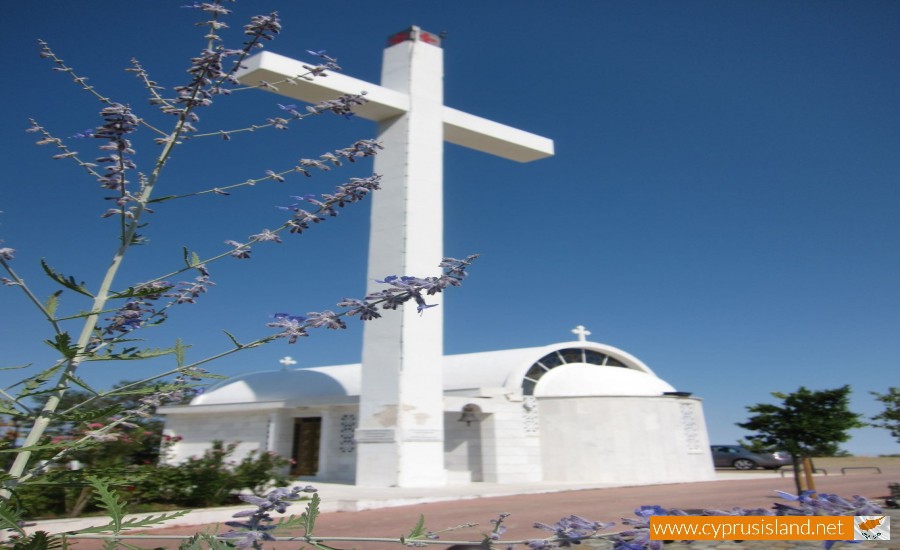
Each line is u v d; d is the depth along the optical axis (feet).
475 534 25.13
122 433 7.42
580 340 77.71
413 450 48.14
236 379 77.66
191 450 70.38
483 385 71.87
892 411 37.04
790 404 37.78
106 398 6.94
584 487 52.24
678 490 49.01
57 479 6.21
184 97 7.71
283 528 5.62
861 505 4.96
